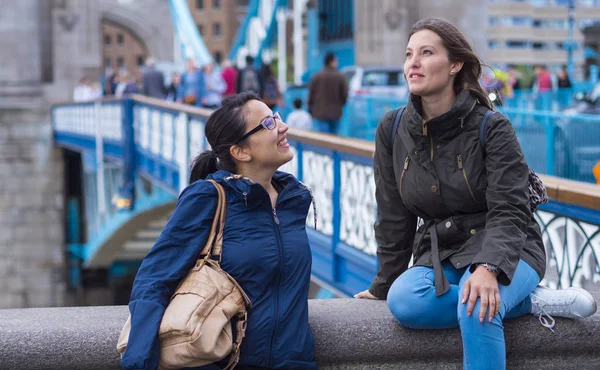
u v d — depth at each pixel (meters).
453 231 3.75
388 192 3.93
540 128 11.16
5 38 37.91
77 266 36.28
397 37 31.41
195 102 24.77
